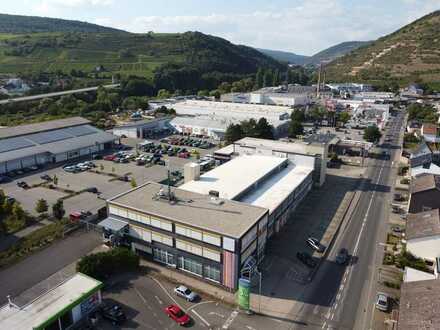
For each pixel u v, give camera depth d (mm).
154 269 52250
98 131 120000
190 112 167000
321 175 84062
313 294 47094
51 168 96125
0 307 42750
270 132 119500
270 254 56281
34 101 176250
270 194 66438
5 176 88938
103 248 56969
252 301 45562
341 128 149875
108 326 41250
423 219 58531
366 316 43219
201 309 44094
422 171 83375
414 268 51875
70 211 69500
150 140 127000
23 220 64750
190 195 59250
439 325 34906
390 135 140000
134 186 77875
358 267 53156
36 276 49594
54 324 39094
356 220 68188
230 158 95250
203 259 49094
